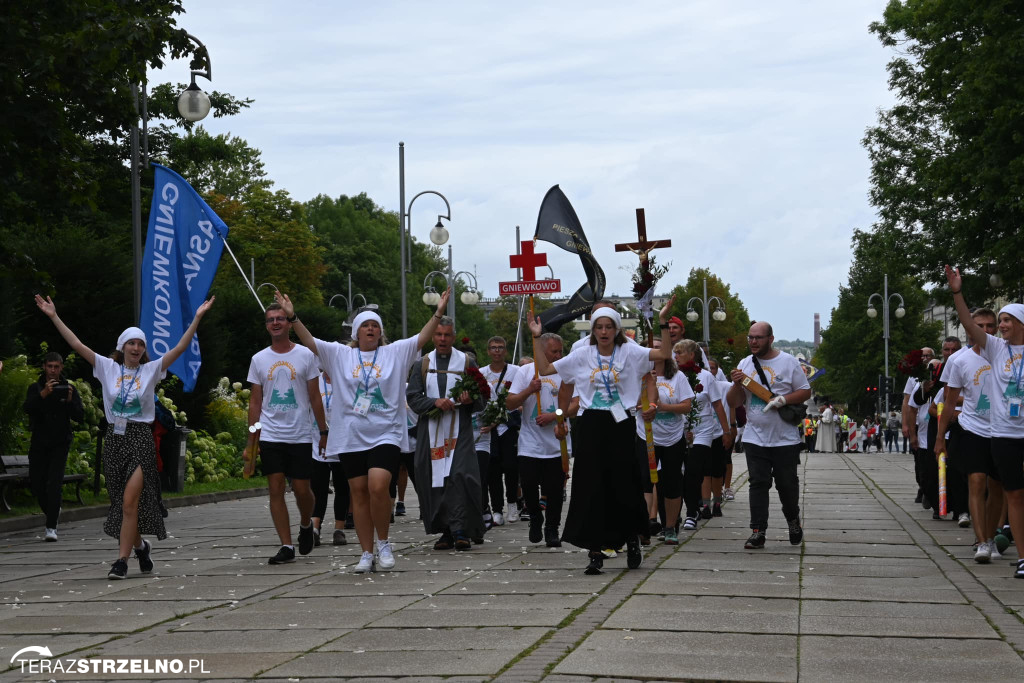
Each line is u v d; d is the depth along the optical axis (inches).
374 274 3659.0
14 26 612.1
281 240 2751.0
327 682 225.6
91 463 812.0
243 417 1155.9
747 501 714.2
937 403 535.8
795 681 220.5
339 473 490.9
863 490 799.1
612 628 273.7
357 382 387.5
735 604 307.4
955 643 255.6
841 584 344.2
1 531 593.3
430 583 356.8
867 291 3469.5
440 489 452.8
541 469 463.5
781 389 445.1
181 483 854.5
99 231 1568.7
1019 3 1130.7
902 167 1582.2
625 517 373.1
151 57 647.8
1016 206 1101.1
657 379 462.6
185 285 719.7
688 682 220.1
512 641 260.1
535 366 485.7
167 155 1839.3
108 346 1104.8
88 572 417.1
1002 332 371.9
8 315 918.4
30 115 649.0
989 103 1123.3
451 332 463.8
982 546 399.2
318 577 378.9
